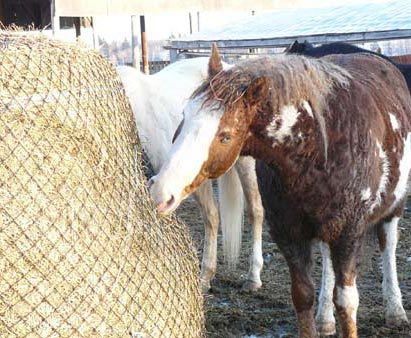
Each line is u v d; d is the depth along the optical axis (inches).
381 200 133.4
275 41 599.8
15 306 94.0
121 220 106.3
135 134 120.4
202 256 218.5
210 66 120.8
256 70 117.1
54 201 97.7
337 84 125.6
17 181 95.2
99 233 102.1
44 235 96.2
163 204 108.4
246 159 192.5
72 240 98.6
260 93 113.6
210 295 182.9
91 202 102.0
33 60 100.3
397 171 136.3
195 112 112.0
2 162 94.6
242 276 206.1
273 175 127.9
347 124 123.1
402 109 141.6
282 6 373.1
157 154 188.9
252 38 619.8
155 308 108.7
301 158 121.3
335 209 124.3
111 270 102.7
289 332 163.2
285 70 118.4
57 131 99.6
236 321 170.1
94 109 105.2
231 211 195.2
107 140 107.3
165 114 191.3
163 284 111.5
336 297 129.4
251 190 195.0
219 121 111.3
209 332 163.8
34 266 95.3
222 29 788.0
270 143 119.7
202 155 110.0
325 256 159.9
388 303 164.4
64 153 99.7
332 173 122.4
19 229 94.7
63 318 96.8
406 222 259.6
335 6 749.3
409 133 141.4
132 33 522.0
